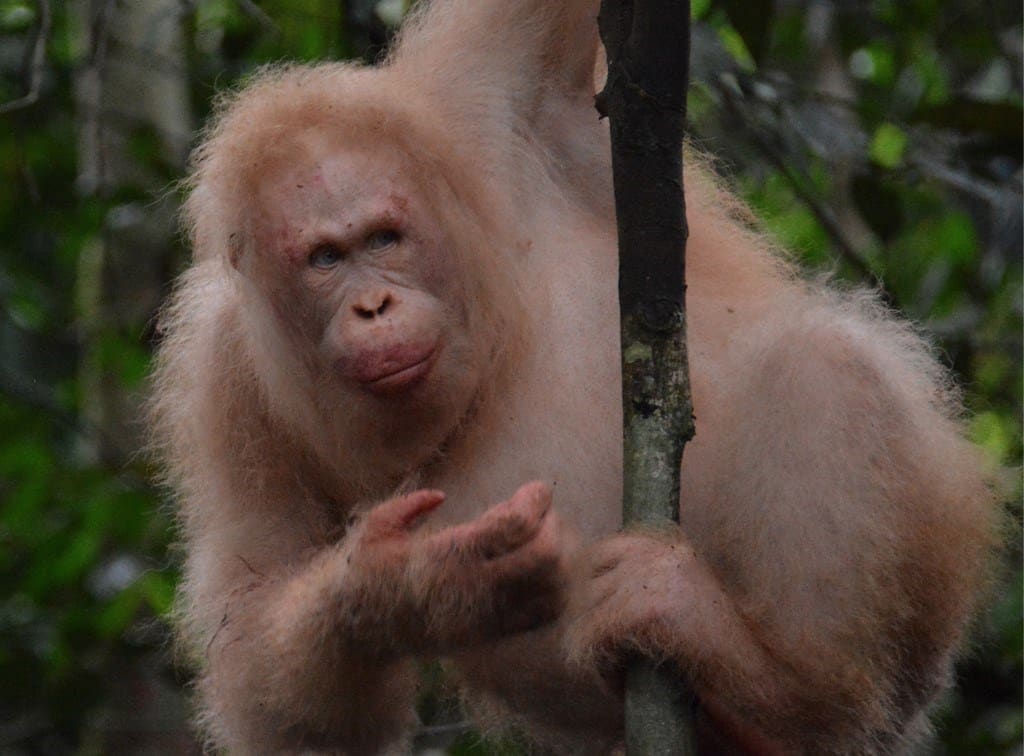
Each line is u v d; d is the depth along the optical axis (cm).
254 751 811
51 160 1662
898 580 735
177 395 871
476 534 679
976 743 1284
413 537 706
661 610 698
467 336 771
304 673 745
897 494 733
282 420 815
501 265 790
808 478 735
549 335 805
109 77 1518
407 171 767
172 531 1273
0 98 1641
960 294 1609
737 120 1201
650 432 659
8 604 1404
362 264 757
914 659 781
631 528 671
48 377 1645
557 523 687
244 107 812
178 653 1052
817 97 1201
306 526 836
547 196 834
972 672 1326
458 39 852
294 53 1441
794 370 748
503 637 705
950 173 1201
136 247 1484
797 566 734
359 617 714
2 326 1639
